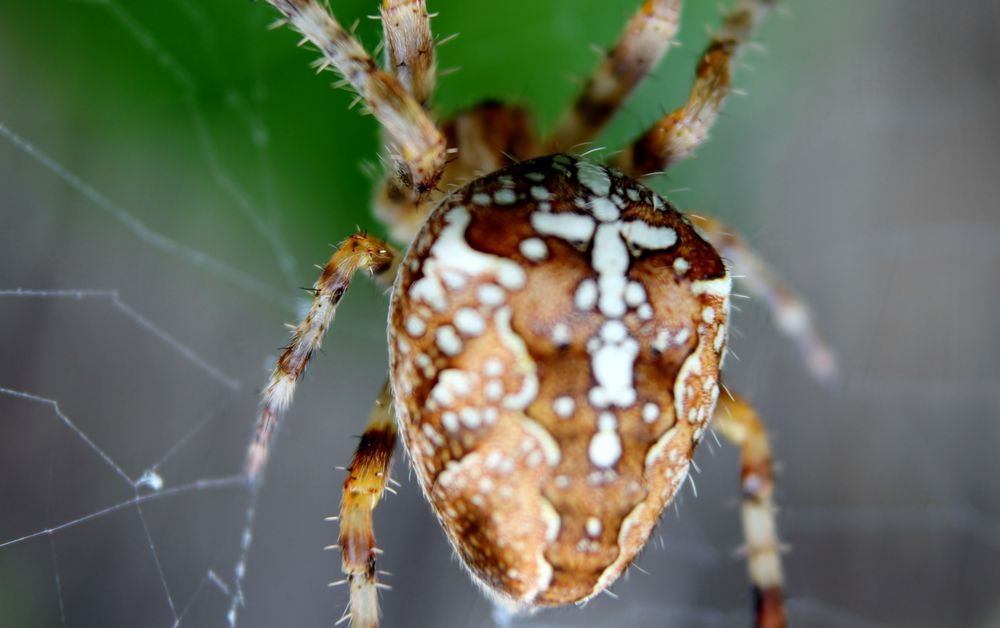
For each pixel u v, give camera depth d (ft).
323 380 0.26
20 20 0.24
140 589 0.23
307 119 0.24
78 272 0.24
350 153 0.24
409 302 0.19
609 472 0.19
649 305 0.19
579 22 0.27
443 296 0.19
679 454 0.19
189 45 0.24
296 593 0.24
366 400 0.26
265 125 0.24
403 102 0.20
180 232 0.24
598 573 0.19
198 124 0.24
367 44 0.21
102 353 0.24
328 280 0.20
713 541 0.28
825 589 0.28
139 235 0.24
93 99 0.24
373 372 0.26
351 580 0.20
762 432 0.22
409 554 0.25
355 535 0.20
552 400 0.19
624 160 0.21
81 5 0.24
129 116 0.24
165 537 0.23
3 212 0.23
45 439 0.23
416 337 0.19
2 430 0.22
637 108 0.24
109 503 0.23
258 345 0.25
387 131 0.20
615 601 0.27
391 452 0.20
